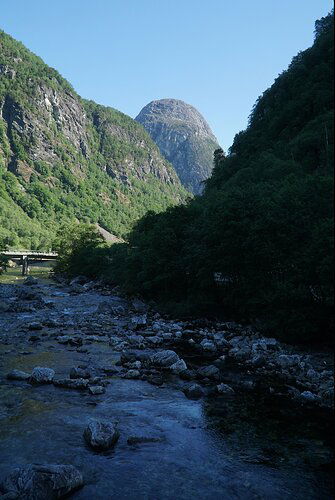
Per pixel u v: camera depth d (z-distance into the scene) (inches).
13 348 1140.5
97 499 466.3
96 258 4018.2
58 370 949.8
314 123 4205.2
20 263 6673.2
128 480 507.2
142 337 1337.4
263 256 1536.7
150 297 2452.0
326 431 668.1
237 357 1138.0
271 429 672.4
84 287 3344.0
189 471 535.5
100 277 3885.3
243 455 583.5
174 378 936.3
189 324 1711.4
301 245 1492.4
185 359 1116.5
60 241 5113.2
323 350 1242.0
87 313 1923.0
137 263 2583.7
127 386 864.9
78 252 4448.8
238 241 1656.0
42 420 666.8
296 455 586.2
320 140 3732.8
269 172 3390.7
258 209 1706.4
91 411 717.3
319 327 1300.4
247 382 890.1
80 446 584.4
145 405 761.0
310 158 3693.4
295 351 1230.9
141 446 598.2
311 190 1652.3
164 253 2242.9
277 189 2041.1
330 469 549.6
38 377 855.1
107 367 997.8
